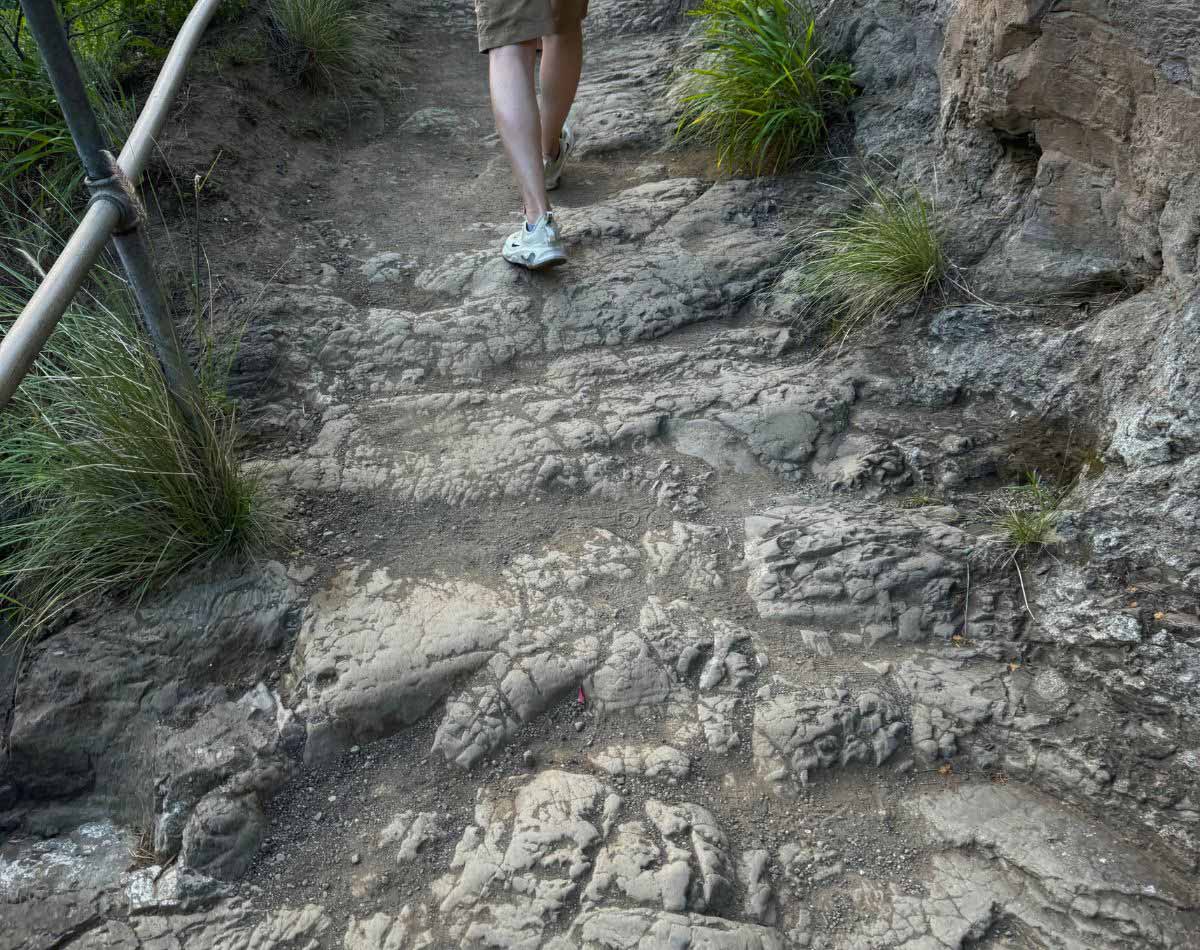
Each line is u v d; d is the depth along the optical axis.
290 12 4.66
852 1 4.14
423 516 2.65
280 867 1.98
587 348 3.23
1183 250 2.50
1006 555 2.35
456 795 2.06
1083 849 1.87
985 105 3.07
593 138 4.46
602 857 1.88
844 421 2.87
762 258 3.50
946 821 1.96
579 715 2.18
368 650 2.26
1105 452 2.45
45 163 3.41
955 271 3.10
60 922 1.94
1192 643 2.02
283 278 3.47
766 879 1.88
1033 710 2.10
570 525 2.62
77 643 2.30
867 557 2.40
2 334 2.73
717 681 2.21
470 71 5.39
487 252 3.68
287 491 2.69
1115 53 2.60
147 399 2.35
